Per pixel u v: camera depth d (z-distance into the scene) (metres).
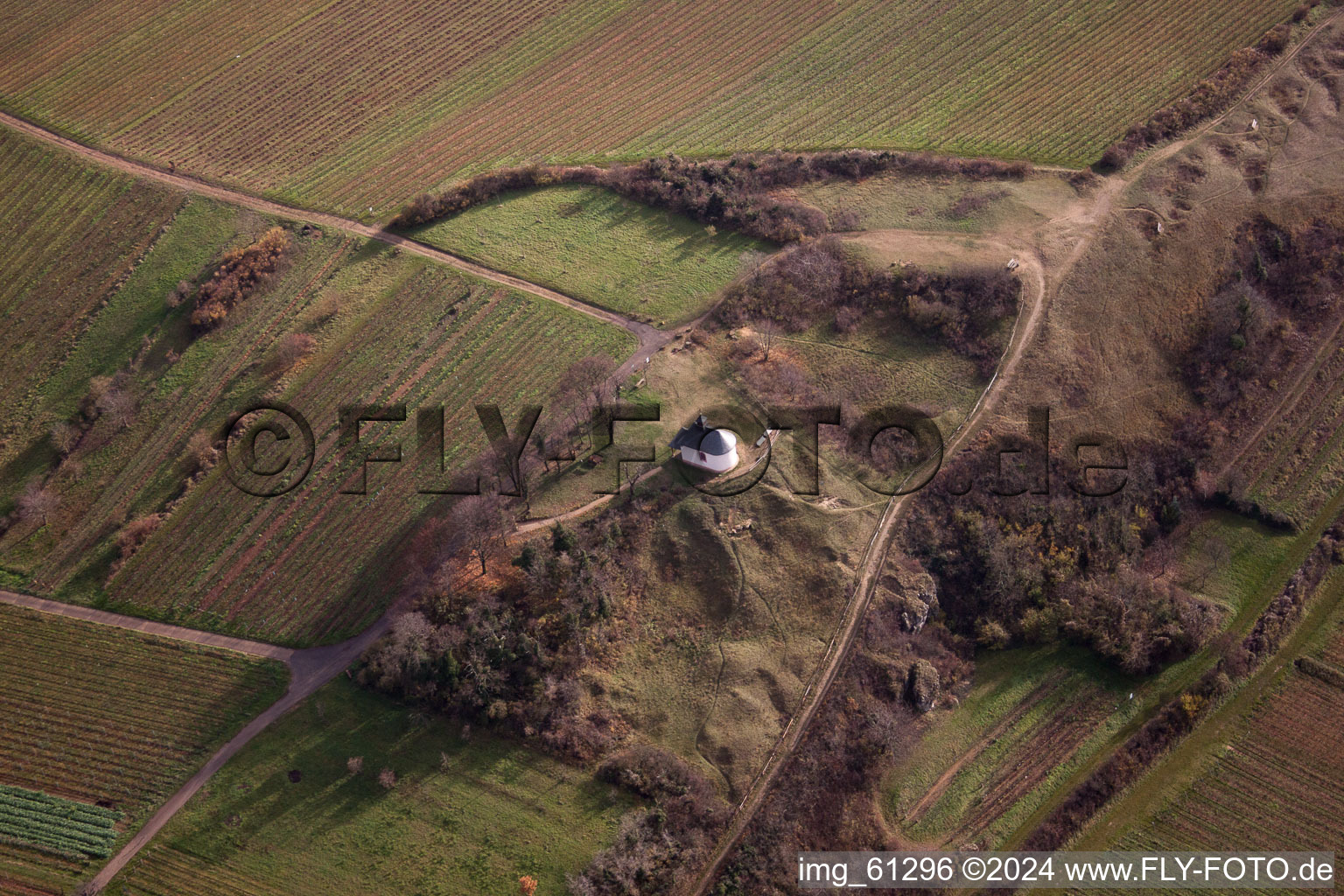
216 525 86.38
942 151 118.25
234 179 118.19
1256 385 100.31
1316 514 94.56
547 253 107.62
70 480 90.94
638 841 69.31
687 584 81.38
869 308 100.50
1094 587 87.19
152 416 95.12
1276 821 76.25
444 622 77.50
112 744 74.56
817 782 73.81
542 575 77.69
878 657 79.69
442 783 71.62
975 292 99.81
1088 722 81.69
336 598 81.31
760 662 78.19
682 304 101.69
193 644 79.56
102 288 106.62
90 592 83.38
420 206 110.75
